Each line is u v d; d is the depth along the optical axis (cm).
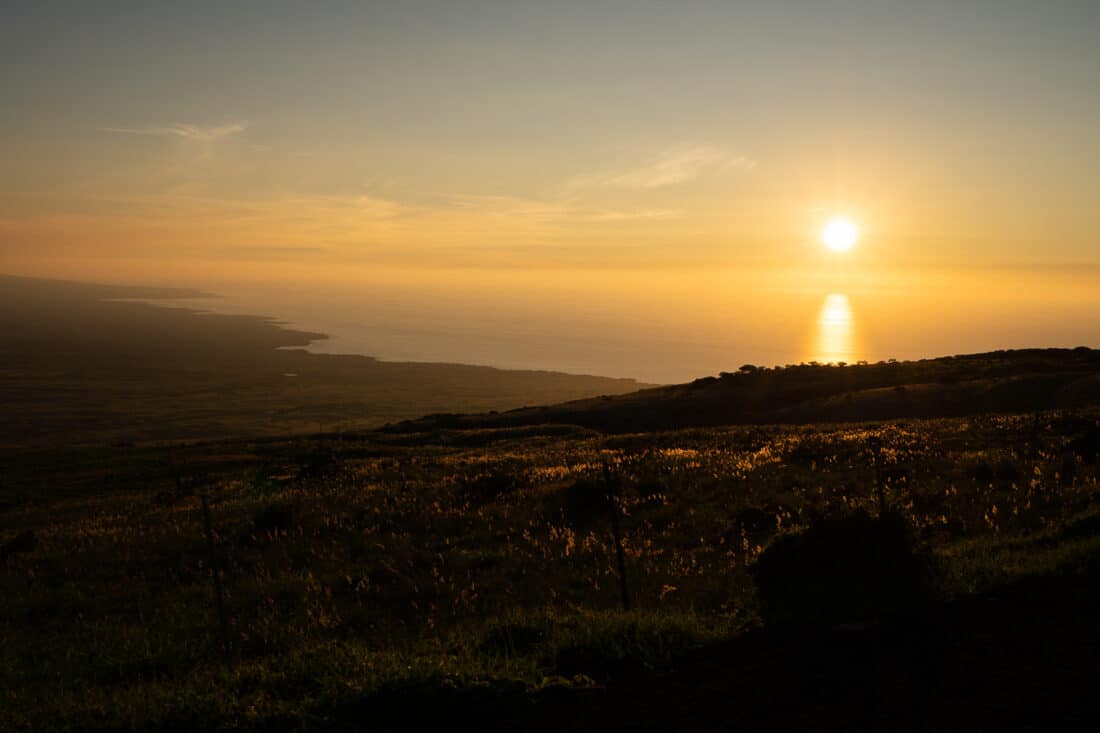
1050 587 946
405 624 1374
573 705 752
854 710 664
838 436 3244
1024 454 2348
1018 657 738
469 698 780
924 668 738
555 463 3466
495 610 1401
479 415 9506
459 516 2347
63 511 4181
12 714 884
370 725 748
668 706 724
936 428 3259
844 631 877
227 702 820
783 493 2150
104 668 1255
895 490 2030
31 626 1639
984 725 608
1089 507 1586
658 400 8150
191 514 3092
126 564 2188
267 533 2361
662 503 2236
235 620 1497
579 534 1978
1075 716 605
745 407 7175
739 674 789
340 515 2508
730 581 1384
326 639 1306
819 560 1048
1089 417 3069
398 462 4356
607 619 1025
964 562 1144
